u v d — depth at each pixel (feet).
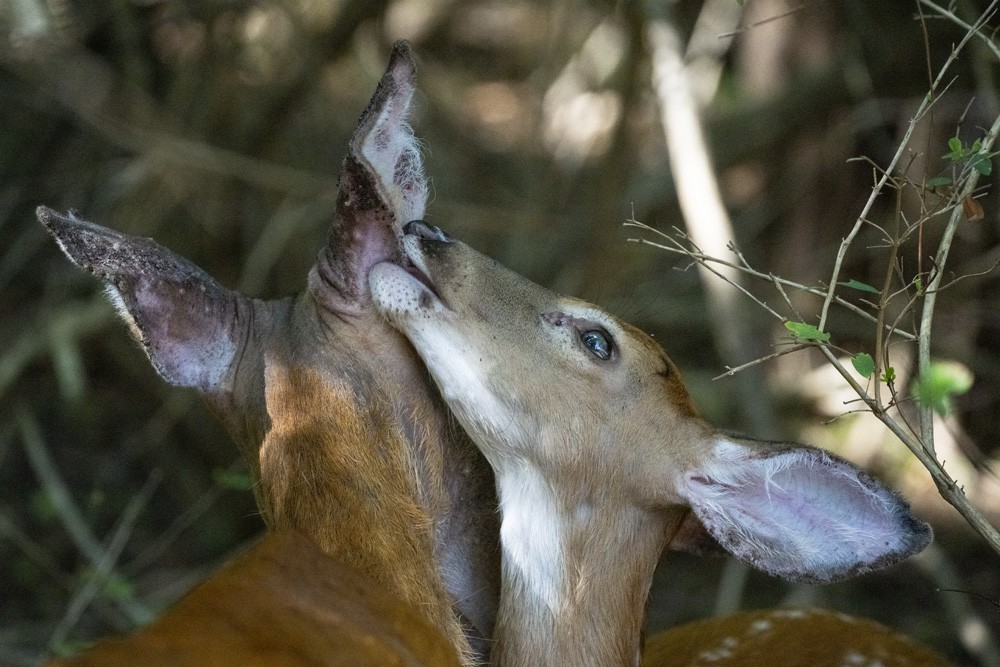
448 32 60.29
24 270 43.75
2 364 39.50
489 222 44.52
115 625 34.68
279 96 41.68
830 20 45.37
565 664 21.74
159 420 40.19
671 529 23.11
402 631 17.39
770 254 45.85
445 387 20.98
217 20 41.09
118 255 19.86
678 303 44.60
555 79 51.83
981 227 38.70
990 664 32.78
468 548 21.66
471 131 53.72
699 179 35.29
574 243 45.21
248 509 39.70
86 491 40.11
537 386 21.74
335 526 19.57
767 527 22.31
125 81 39.65
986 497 38.65
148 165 38.81
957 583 33.58
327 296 20.61
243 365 20.90
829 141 43.29
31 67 38.78
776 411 40.32
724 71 52.80
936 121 39.14
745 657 27.04
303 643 15.55
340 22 41.70
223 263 42.60
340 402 20.26
